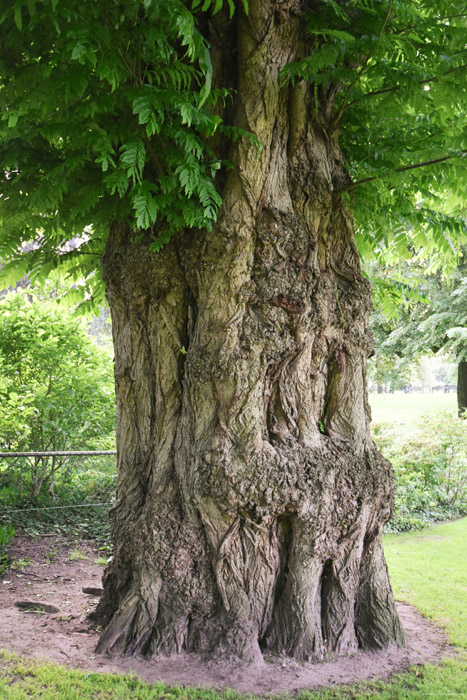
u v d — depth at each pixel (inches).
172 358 178.9
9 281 225.5
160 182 152.3
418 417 487.5
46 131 152.7
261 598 167.0
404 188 227.9
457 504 423.2
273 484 164.6
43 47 151.1
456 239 243.4
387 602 182.1
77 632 178.1
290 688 149.9
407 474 398.3
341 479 176.7
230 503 163.0
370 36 159.3
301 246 174.9
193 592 164.2
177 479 174.1
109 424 349.1
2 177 184.5
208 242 169.0
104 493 338.6
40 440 332.5
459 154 182.1
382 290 281.7
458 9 163.6
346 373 188.1
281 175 175.2
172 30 132.9
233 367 167.2
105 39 127.0
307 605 168.4
